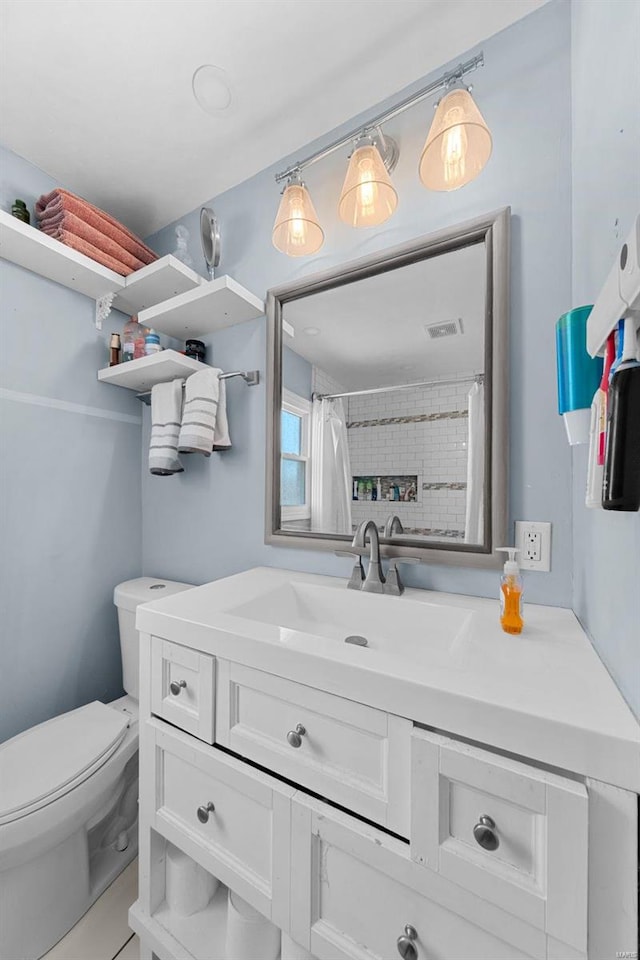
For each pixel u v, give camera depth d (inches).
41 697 52.5
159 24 36.8
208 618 30.7
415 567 40.4
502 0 34.8
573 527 33.1
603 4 24.1
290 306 49.5
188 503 59.3
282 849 25.6
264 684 26.2
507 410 35.1
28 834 33.5
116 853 46.7
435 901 20.2
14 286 50.3
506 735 18.4
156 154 50.9
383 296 42.8
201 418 49.2
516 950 18.6
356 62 40.0
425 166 33.7
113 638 61.1
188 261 57.7
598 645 25.1
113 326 62.6
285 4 35.2
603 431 19.1
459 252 38.5
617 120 21.6
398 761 21.3
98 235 52.2
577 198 31.3
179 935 32.9
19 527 50.7
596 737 16.8
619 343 16.4
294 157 50.3
